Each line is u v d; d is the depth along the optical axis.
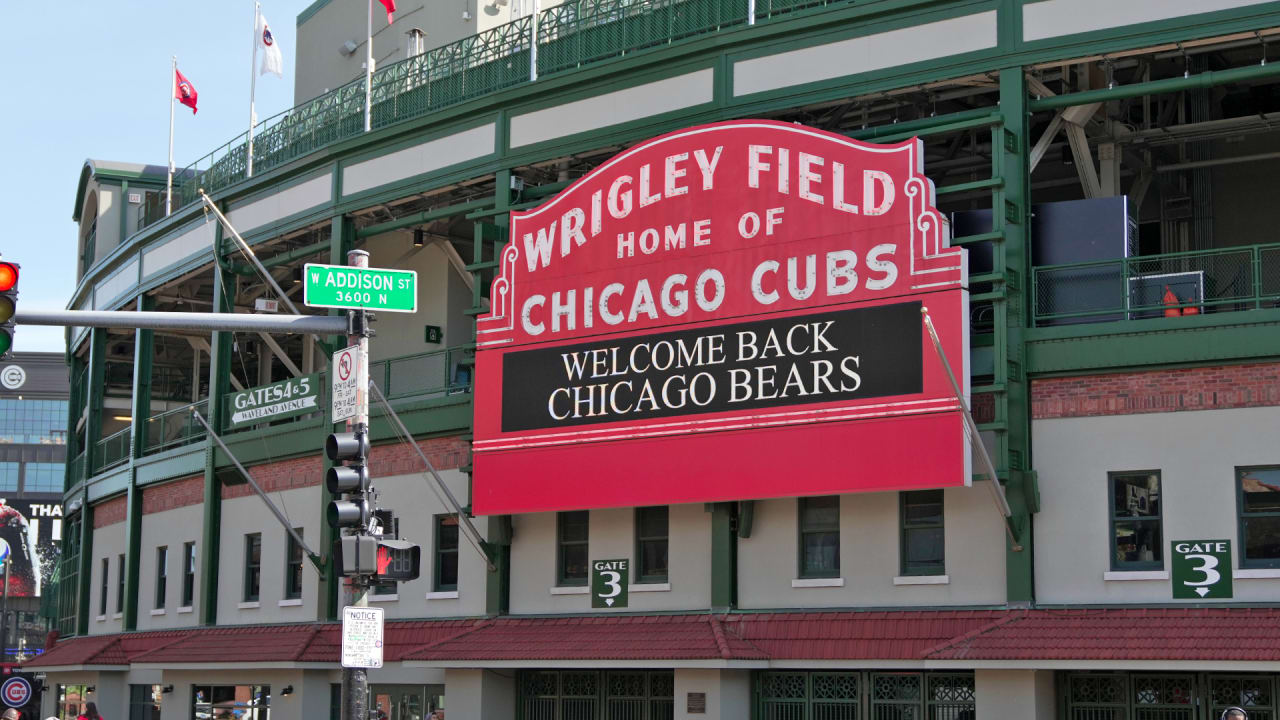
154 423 44.38
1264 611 22.45
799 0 28.14
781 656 26.06
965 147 31.78
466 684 29.45
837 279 25.88
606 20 30.91
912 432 24.72
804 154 26.55
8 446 122.06
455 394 32.03
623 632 27.72
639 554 28.97
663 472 27.45
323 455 35.03
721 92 28.48
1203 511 23.47
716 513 27.70
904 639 25.08
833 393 25.64
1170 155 30.38
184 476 40.16
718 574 27.56
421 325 37.16
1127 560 24.00
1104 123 28.16
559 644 28.02
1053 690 24.06
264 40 39.12
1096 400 24.52
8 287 16.45
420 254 37.56
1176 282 24.98
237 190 38.47
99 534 46.19
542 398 29.28
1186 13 24.34
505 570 30.73
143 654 36.50
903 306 25.11
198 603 38.44
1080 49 25.06
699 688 26.31
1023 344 24.94
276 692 33.69
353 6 46.09
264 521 36.75
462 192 33.62
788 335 26.31
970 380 25.05
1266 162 29.59
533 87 31.05
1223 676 22.91
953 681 24.94
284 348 46.56
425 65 33.97
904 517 26.06
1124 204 25.48
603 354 28.56
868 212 25.69
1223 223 29.80
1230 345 23.52
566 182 31.05
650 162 28.39
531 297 29.78
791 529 27.08
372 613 18.14
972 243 25.62
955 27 26.16
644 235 28.30
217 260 38.81
